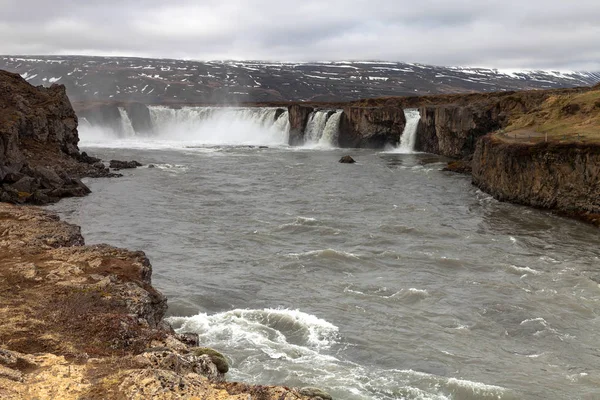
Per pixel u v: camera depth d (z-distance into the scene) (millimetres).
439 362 26047
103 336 19094
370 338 28406
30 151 74625
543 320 30859
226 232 48188
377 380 23594
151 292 24453
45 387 14695
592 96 74312
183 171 81312
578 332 29703
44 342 18203
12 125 65625
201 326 28422
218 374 17672
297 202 61062
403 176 78312
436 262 40562
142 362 16594
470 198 63312
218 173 79938
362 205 59656
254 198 63031
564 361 26547
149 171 80500
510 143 61938
